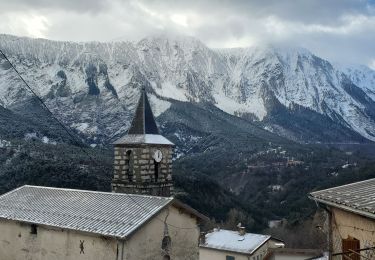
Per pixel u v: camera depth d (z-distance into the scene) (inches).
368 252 692.7
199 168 6412.4
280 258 2105.1
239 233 2321.6
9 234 1197.1
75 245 1083.9
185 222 1197.7
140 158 1505.9
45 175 3085.6
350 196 762.2
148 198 1180.5
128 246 1028.5
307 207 4126.5
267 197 5142.7
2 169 3272.6
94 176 3196.4
